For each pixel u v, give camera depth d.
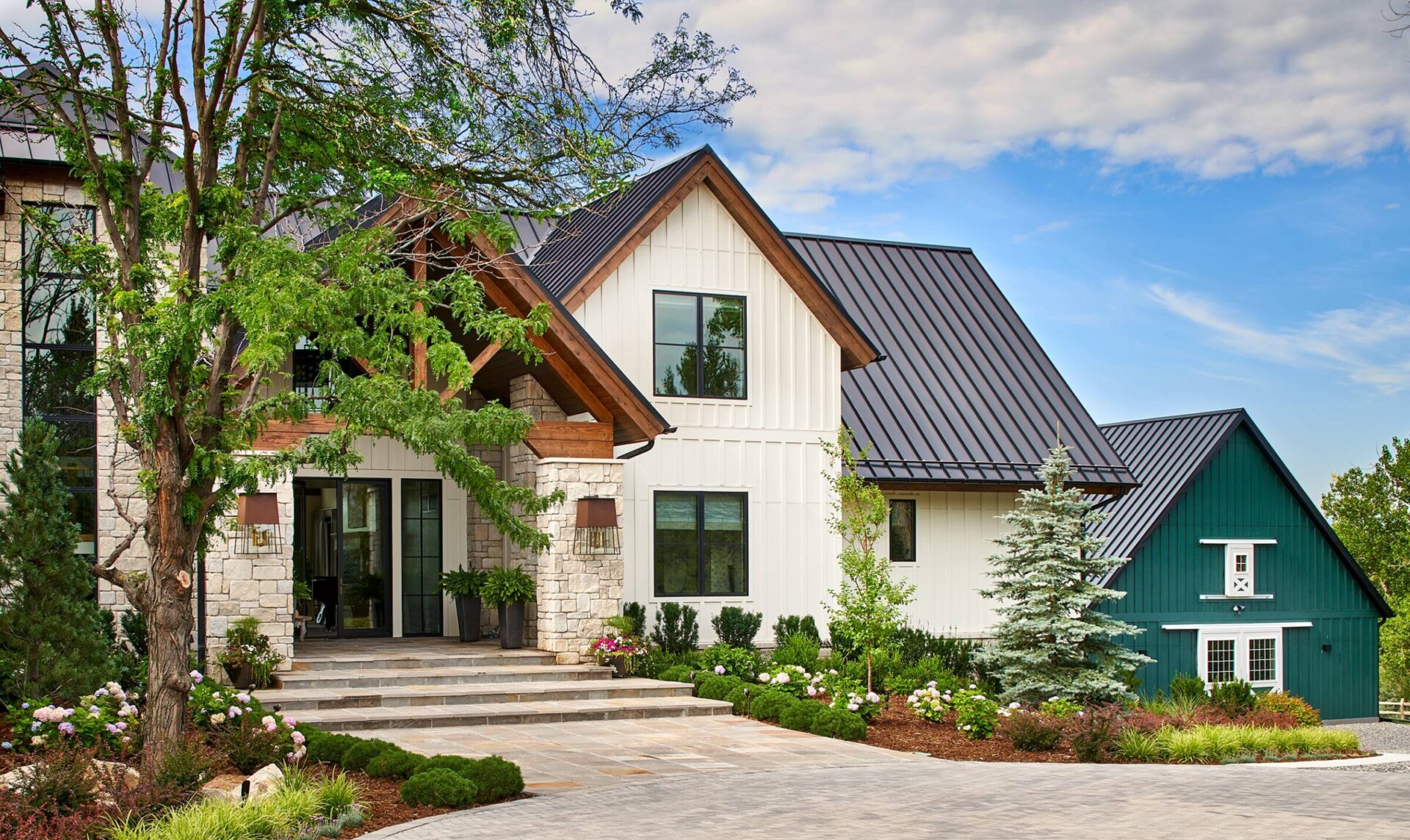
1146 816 11.03
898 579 25.72
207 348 11.80
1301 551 32.22
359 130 12.73
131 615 17.75
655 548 23.16
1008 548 22.30
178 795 10.60
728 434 23.91
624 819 10.77
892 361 28.00
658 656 21.23
